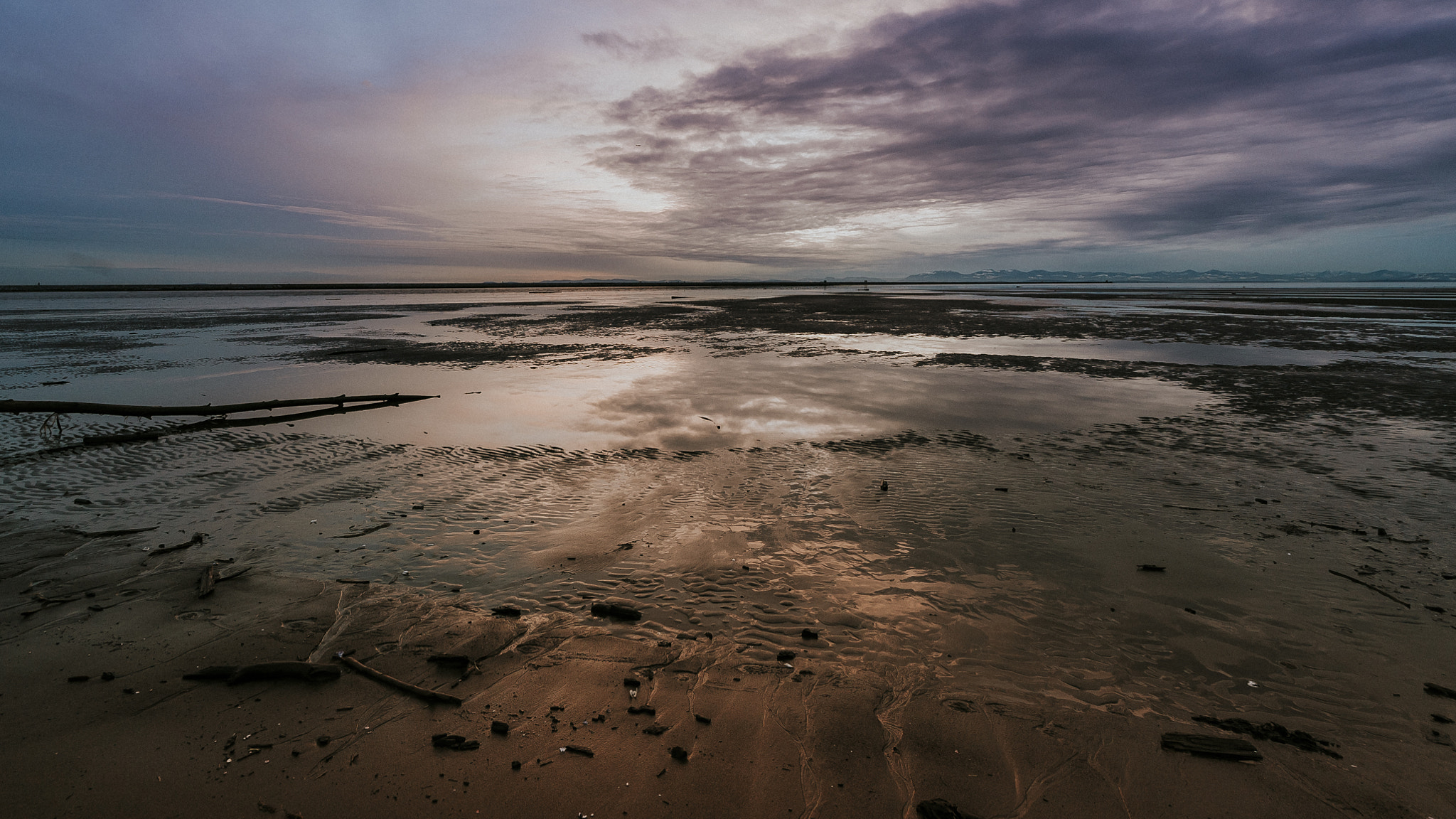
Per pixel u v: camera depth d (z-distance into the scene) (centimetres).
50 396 1683
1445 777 399
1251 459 1111
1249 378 1911
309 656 527
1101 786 390
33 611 598
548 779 392
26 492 945
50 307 6181
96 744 419
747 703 468
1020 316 4591
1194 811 373
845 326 3953
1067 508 884
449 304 7212
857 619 596
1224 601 630
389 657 529
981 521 840
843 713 457
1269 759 414
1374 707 471
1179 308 5456
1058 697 482
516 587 664
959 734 436
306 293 12494
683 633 571
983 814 368
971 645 554
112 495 939
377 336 3403
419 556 738
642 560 729
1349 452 1142
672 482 1005
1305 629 577
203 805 371
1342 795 385
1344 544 762
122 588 647
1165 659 532
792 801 376
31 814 362
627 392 1747
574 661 523
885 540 781
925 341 3072
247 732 435
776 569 707
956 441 1233
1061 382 1864
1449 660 528
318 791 383
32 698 466
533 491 968
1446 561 712
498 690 485
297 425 1375
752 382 1905
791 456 1142
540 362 2383
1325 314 4569
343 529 819
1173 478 1009
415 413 1491
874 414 1467
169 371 2147
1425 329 3341
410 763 407
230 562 716
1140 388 1766
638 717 452
